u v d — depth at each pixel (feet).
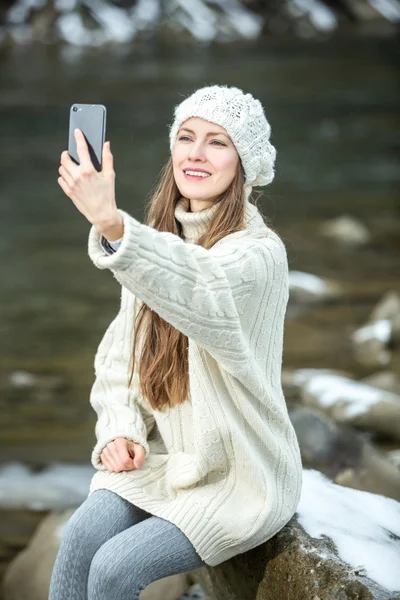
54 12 160.15
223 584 11.16
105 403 10.73
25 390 25.16
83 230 44.39
